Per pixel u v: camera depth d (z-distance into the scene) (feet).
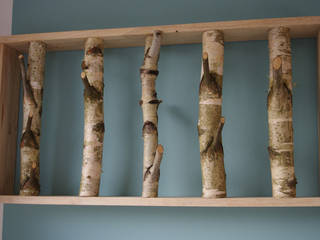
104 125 4.95
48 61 5.19
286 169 4.07
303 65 4.66
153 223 4.68
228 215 4.56
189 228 4.61
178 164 4.74
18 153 5.07
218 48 4.38
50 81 5.16
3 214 5.02
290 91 4.20
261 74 4.74
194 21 4.93
